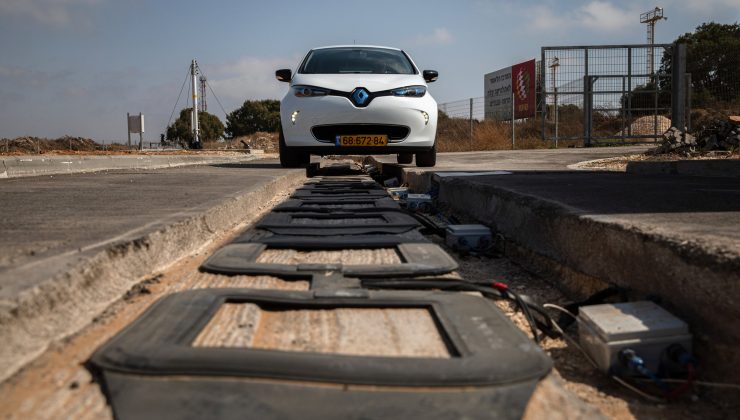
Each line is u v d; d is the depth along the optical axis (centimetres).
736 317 142
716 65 2077
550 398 107
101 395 106
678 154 899
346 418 96
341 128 659
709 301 151
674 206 264
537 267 261
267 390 104
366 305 158
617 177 480
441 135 2025
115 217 271
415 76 701
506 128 1972
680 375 150
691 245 162
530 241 275
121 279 187
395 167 757
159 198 368
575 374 161
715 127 939
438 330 141
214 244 282
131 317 155
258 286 185
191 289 171
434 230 319
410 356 125
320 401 100
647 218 219
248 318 146
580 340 169
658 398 145
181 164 1046
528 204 289
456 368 112
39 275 149
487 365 114
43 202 345
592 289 214
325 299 160
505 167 706
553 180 440
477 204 383
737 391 139
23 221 256
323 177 758
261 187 456
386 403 101
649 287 179
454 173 531
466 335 132
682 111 1598
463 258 287
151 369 109
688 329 156
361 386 106
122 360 113
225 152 2425
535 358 119
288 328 144
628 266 191
